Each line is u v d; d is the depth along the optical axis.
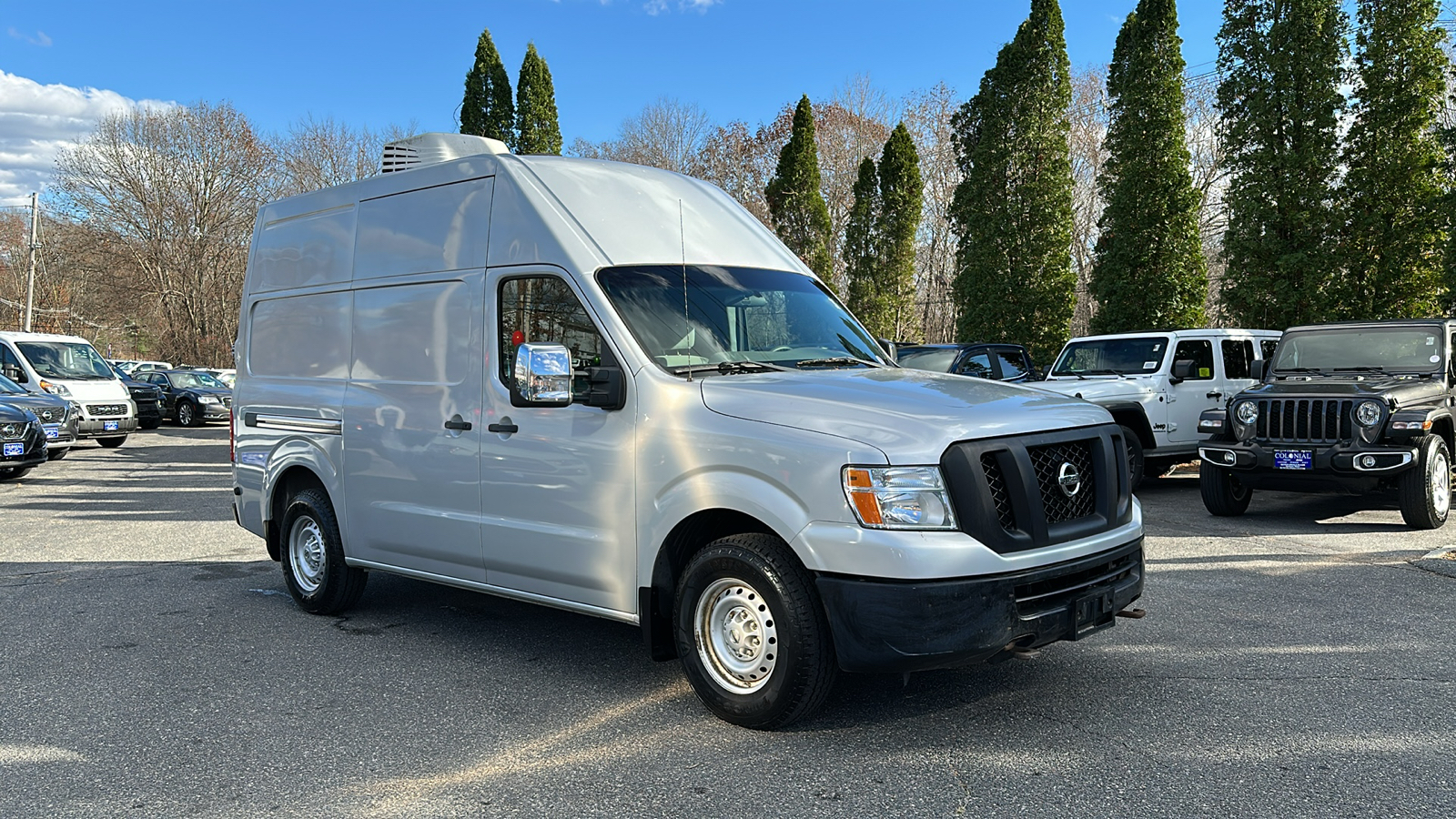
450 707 4.59
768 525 4.01
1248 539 8.53
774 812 3.44
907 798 3.52
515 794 3.62
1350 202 15.58
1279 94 15.68
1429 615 5.88
